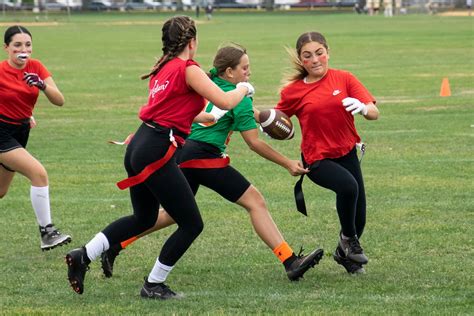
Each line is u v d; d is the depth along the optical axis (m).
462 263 18.94
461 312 15.39
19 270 18.97
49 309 15.94
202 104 16.17
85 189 27.91
